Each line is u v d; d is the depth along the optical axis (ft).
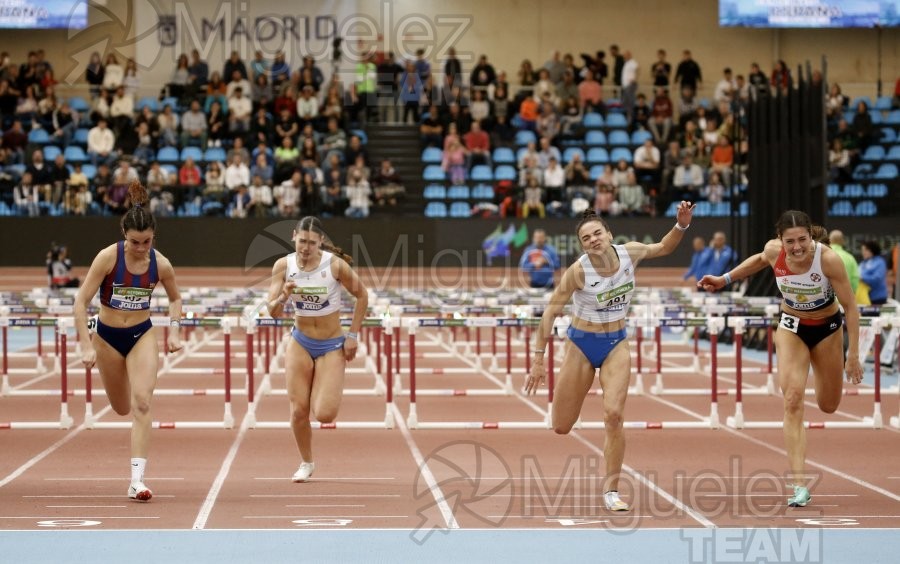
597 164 139.85
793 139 91.15
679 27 158.92
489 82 143.74
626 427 50.44
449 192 132.98
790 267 34.76
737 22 144.77
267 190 128.98
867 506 34.73
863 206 126.82
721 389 68.33
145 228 34.91
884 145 139.44
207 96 142.51
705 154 135.95
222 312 74.79
